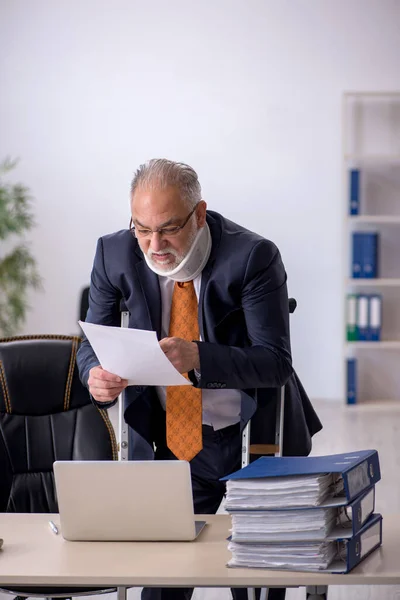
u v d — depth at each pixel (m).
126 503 2.34
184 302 2.76
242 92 8.69
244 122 8.70
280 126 8.69
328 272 8.73
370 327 8.41
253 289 2.69
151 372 2.44
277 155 8.70
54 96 8.80
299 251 8.73
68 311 8.89
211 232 2.74
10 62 8.79
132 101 8.75
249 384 2.62
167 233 2.55
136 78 8.75
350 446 6.66
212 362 2.57
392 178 8.68
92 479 2.34
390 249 8.71
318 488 2.09
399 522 2.56
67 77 8.77
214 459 2.86
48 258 8.88
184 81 8.72
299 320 8.80
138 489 2.33
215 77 8.69
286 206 8.72
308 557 2.10
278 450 2.87
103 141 8.80
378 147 8.68
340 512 2.24
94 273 2.88
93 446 3.15
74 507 2.37
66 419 3.19
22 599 2.89
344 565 2.12
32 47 8.77
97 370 2.52
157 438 2.91
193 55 8.70
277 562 2.13
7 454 3.14
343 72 8.63
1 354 3.19
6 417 3.17
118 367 2.44
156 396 2.87
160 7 8.69
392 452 6.50
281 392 2.86
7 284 8.65
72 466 2.35
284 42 8.64
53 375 3.19
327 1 8.59
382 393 8.84
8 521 2.59
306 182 8.70
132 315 2.79
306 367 8.84
